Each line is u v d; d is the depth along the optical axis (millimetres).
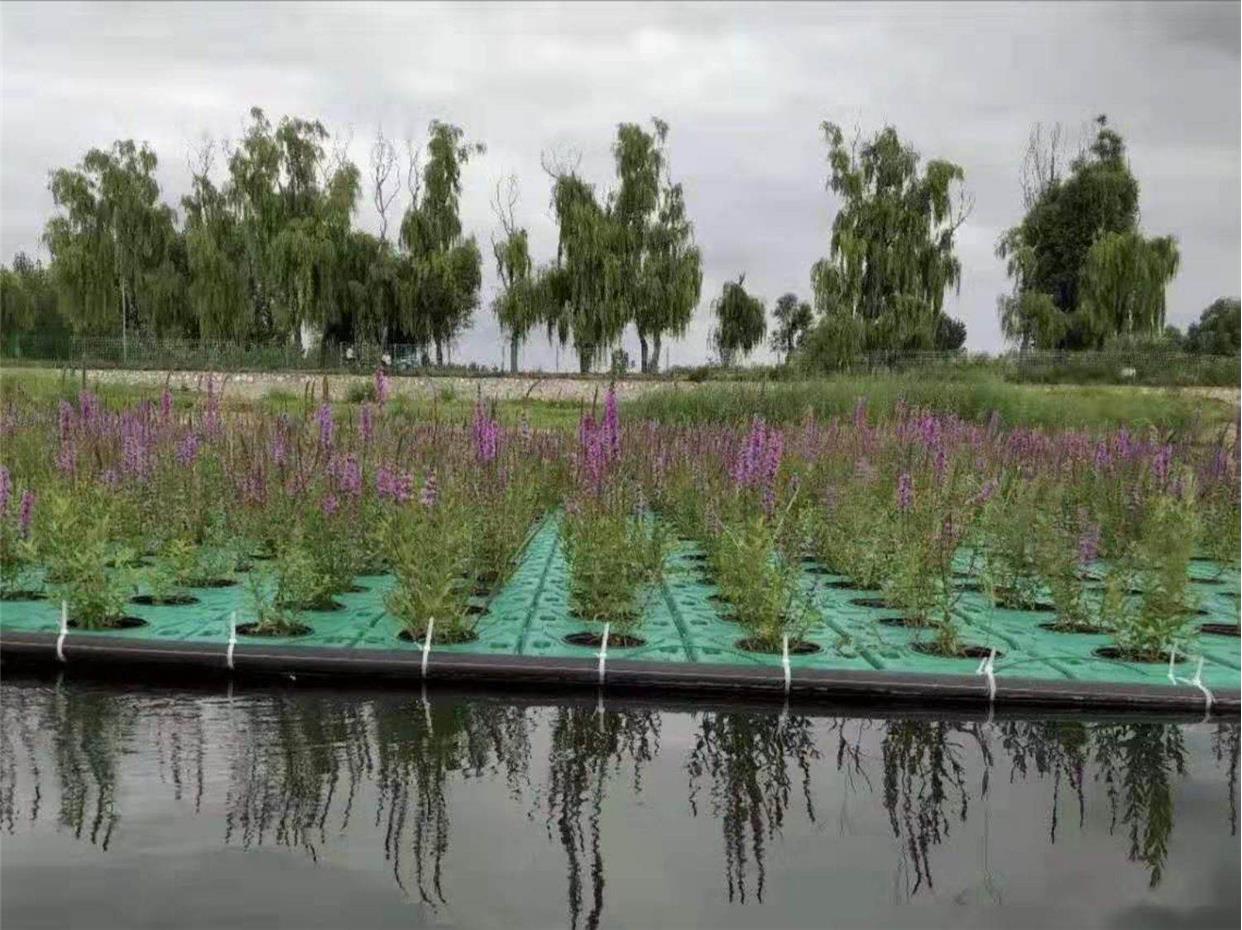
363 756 4512
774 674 5406
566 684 5484
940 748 4785
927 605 6527
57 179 46656
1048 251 52094
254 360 43719
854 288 41875
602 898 3240
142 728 4820
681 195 46969
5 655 5656
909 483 7457
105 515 6984
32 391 16953
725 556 6930
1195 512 8523
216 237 49156
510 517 7402
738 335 50688
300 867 3422
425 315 47844
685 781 4305
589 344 44781
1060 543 7254
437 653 5625
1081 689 5344
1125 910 3275
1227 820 3992
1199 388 35438
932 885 3381
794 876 3445
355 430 9211
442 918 3092
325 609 6922
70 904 3137
